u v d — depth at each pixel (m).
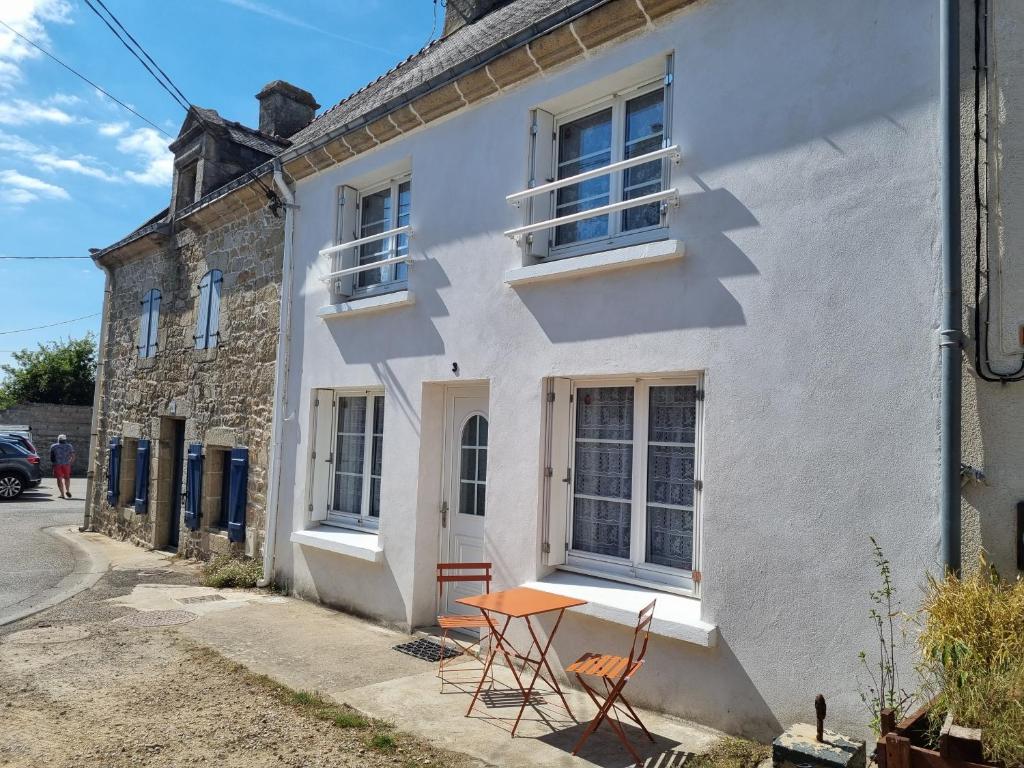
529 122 5.95
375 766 3.92
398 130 7.18
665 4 4.96
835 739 3.41
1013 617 2.98
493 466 5.86
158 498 11.46
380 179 7.85
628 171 5.44
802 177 4.29
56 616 7.13
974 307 3.66
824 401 4.09
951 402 3.60
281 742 4.21
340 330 7.84
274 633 6.54
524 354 5.74
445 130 6.75
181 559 10.50
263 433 8.98
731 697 4.31
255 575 8.60
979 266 3.66
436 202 6.76
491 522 5.81
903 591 3.73
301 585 8.02
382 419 7.65
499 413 5.88
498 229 6.09
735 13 4.69
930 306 3.77
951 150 3.67
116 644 6.12
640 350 4.96
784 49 4.44
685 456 4.92
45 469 26.83
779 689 4.12
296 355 8.50
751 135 4.54
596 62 5.46
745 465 4.38
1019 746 2.59
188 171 12.01
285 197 8.73
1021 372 3.50
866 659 3.80
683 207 4.84
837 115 4.18
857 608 3.88
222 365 9.97
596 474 5.43
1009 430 3.53
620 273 5.13
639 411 5.16
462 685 5.23
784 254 4.33
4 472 19.31
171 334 11.43
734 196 4.59
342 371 7.76
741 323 4.48
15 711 4.62
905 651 3.68
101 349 14.04
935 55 3.86
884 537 3.82
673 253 4.75
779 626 4.15
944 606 3.16
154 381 11.85
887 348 3.89
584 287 5.36
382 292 7.59
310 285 8.38
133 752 4.05
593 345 5.25
